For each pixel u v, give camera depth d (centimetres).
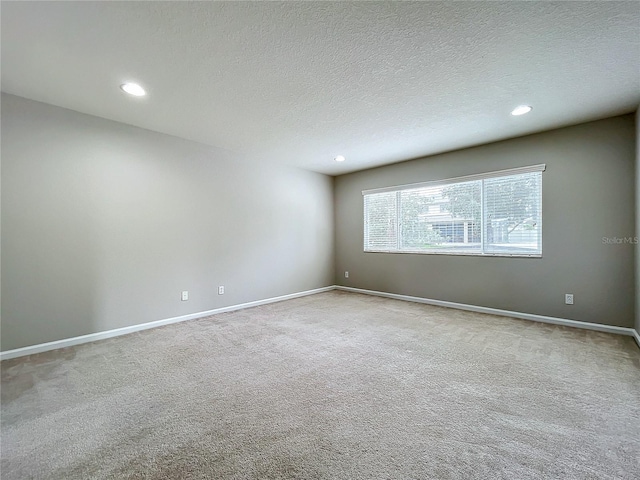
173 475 131
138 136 335
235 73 222
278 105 278
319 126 332
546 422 167
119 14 160
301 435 157
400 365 241
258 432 160
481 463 137
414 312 411
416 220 480
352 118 309
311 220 554
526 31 177
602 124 318
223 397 195
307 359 254
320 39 184
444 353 265
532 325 346
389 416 173
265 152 436
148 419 172
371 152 435
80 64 210
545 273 357
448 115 303
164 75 225
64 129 286
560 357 254
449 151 431
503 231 389
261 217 469
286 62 209
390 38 183
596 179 323
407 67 216
